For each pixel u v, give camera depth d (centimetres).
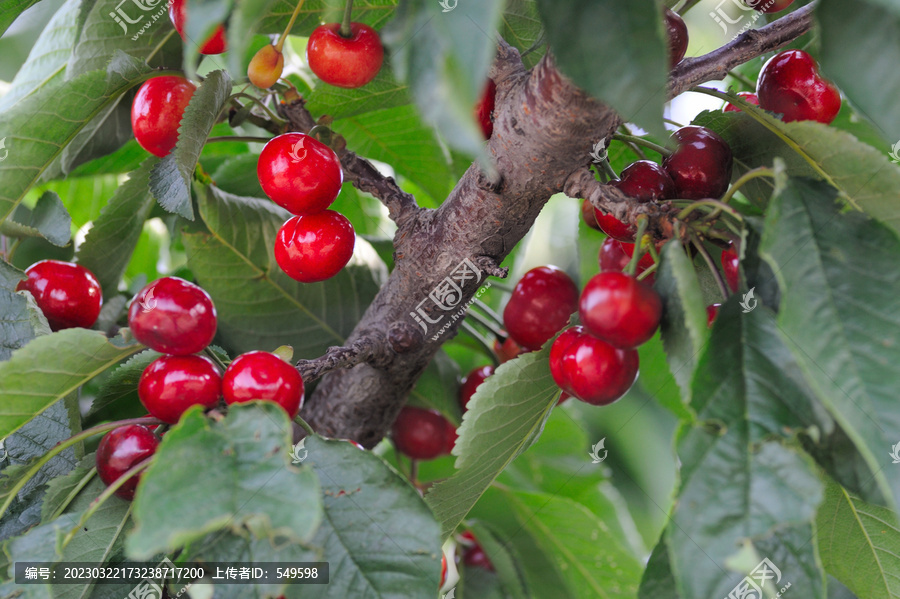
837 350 64
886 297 65
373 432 77
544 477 88
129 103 77
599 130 68
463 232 72
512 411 71
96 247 78
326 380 77
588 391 68
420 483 86
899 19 65
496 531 80
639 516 88
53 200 77
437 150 85
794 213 65
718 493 65
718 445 65
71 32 77
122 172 85
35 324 72
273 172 72
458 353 88
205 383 68
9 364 68
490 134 71
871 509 70
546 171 70
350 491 68
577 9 64
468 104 61
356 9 75
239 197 80
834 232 65
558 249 95
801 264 65
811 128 67
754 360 66
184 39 71
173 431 65
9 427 69
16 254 80
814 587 67
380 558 67
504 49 70
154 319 68
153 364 69
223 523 64
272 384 68
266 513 64
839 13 65
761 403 66
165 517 63
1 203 74
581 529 82
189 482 64
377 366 74
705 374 66
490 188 70
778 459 65
